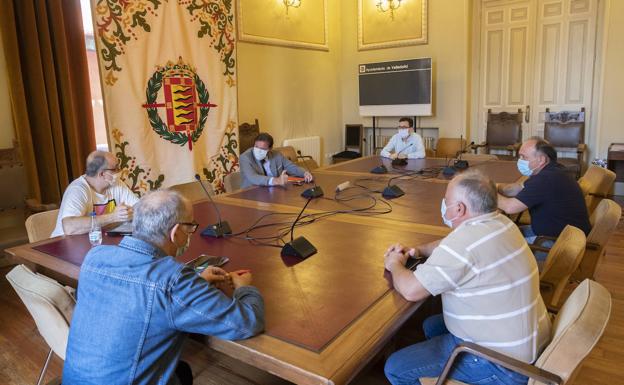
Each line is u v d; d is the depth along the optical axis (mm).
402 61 6172
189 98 4543
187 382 1505
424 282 1309
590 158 5824
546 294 1809
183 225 1232
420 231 2043
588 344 1122
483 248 1281
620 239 3963
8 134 3580
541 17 5840
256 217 2385
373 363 2084
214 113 4812
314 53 6523
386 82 6332
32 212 3467
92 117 3945
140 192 4246
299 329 1187
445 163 4094
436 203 2574
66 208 2326
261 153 3447
